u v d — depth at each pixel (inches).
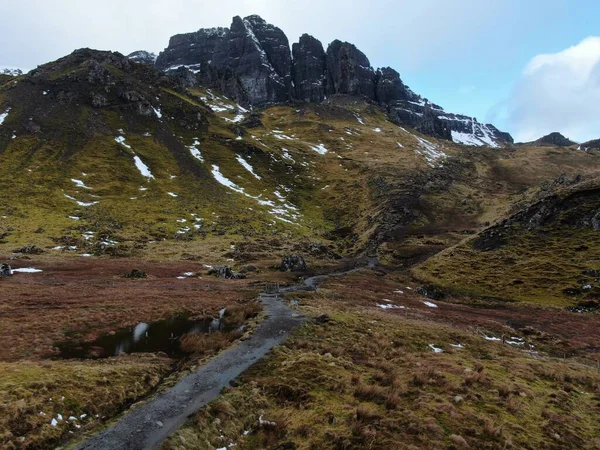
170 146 7839.6
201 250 4296.3
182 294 2368.4
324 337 1424.7
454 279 3548.2
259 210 6333.7
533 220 4175.7
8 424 678.5
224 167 7746.1
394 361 1189.7
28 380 838.5
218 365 1106.7
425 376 1020.5
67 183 5689.0
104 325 1599.4
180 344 1389.0
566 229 3880.4
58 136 6806.1
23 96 7514.8
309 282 3161.9
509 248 3900.1
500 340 1843.0
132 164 6786.4
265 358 1154.7
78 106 7780.5
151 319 1747.0
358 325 1619.1
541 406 914.7
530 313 2628.0
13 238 3855.8
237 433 765.9
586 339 2025.1
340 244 5625.0
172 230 4906.5
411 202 6530.5
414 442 693.9
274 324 1577.3
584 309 2669.8
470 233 5374.0
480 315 2460.6
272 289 2640.3
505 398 930.1
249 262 3961.6
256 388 934.4
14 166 5708.7
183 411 821.9
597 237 3585.1
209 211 5861.2
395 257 4690.0
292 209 6811.0
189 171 7165.4
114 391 893.2
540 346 1865.2
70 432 723.4
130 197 5792.3
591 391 1104.8
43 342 1305.4
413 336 1553.9
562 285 3024.1
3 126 6594.5
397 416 781.9
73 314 1697.8
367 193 7288.4
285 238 5310.0
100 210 5142.7
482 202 6865.2
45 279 2581.2
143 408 836.0
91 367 1015.6
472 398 908.0
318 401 853.2
